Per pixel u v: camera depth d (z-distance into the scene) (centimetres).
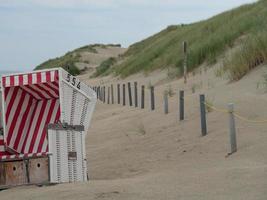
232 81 3188
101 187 1410
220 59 4406
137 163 1892
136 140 2336
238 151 1752
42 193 1410
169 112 2767
